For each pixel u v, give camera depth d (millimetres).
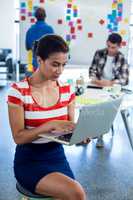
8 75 6520
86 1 4988
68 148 3287
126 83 3271
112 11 5035
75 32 5086
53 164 1449
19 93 1444
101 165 2918
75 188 1287
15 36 6770
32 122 1468
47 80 1499
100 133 1493
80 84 2791
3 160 2959
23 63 5211
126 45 5125
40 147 1464
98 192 2422
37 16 4422
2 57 6570
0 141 3447
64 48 1383
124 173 2768
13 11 6805
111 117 1500
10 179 2584
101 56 3379
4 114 4438
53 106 1501
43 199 1395
